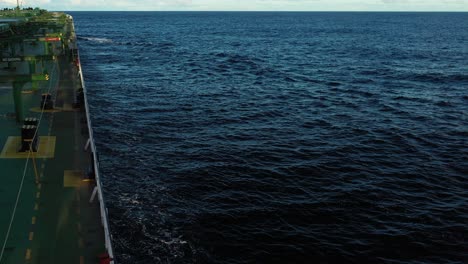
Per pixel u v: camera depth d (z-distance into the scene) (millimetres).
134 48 141000
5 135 29578
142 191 32750
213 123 52406
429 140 47406
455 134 49719
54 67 57031
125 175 35562
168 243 26156
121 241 25953
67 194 21578
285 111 58688
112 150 41438
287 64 105750
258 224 28938
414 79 85188
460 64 107812
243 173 37094
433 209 31609
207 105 61250
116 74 87188
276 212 30531
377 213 30859
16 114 32312
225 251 25875
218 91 71312
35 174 23672
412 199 33188
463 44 164625
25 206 20281
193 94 68562
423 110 60375
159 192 32781
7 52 49719
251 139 46562
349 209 31344
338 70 96375
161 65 101250
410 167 39562
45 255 16703
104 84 75750
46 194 21531
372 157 41906
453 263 25391
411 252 26375
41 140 28938
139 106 59812
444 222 29797
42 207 20250
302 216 30141
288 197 32906
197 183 34719
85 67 95938
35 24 70125
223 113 57062
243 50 139000
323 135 48438
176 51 133250
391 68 99438
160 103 61844
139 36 193625
